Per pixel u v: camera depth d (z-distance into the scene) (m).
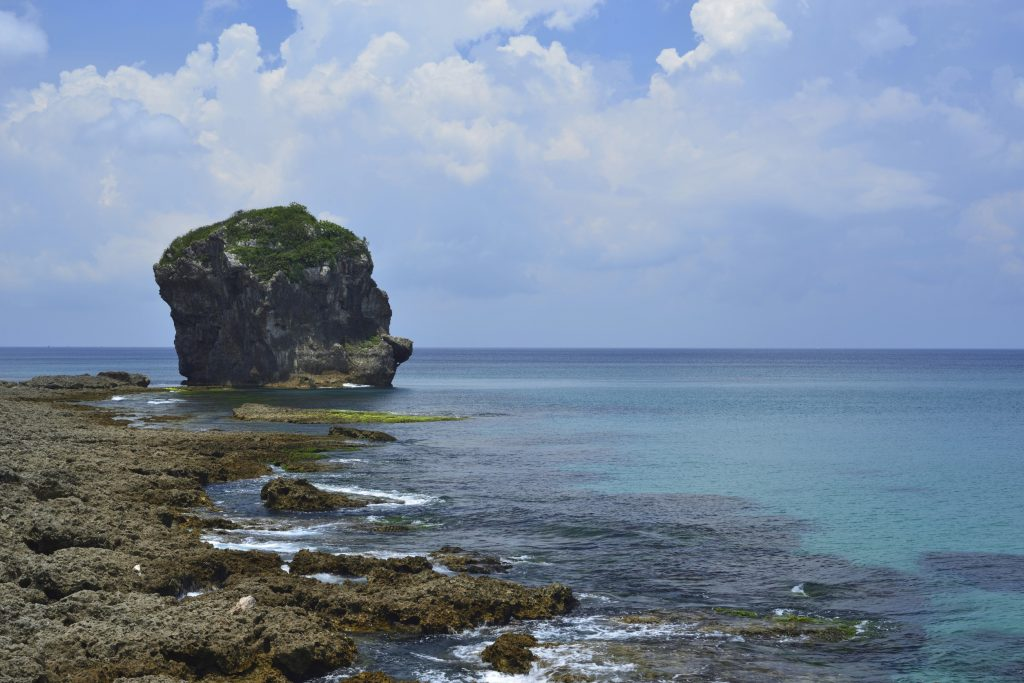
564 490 50.03
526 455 66.38
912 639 25.12
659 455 67.25
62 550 26.42
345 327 149.62
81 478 40.94
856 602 28.66
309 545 34.62
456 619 25.05
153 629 21.19
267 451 63.19
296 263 143.00
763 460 64.88
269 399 120.50
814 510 44.69
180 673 19.97
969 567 33.41
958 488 52.34
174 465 49.59
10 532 27.16
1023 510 45.16
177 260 146.50
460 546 35.41
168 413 95.56
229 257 141.12
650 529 39.41
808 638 25.03
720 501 47.03
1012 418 105.38
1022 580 31.55
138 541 29.36
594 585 29.98
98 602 22.61
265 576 27.20
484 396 143.00
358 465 59.53
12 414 70.12
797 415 109.12
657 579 30.95
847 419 103.62
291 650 21.12
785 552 35.44
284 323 141.50
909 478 56.31
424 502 45.47
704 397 147.38
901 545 36.94
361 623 24.81
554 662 22.50
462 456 65.31
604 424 94.44
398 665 22.33
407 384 189.62
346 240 152.00
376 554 33.28
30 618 21.28
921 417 106.94
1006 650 24.34
